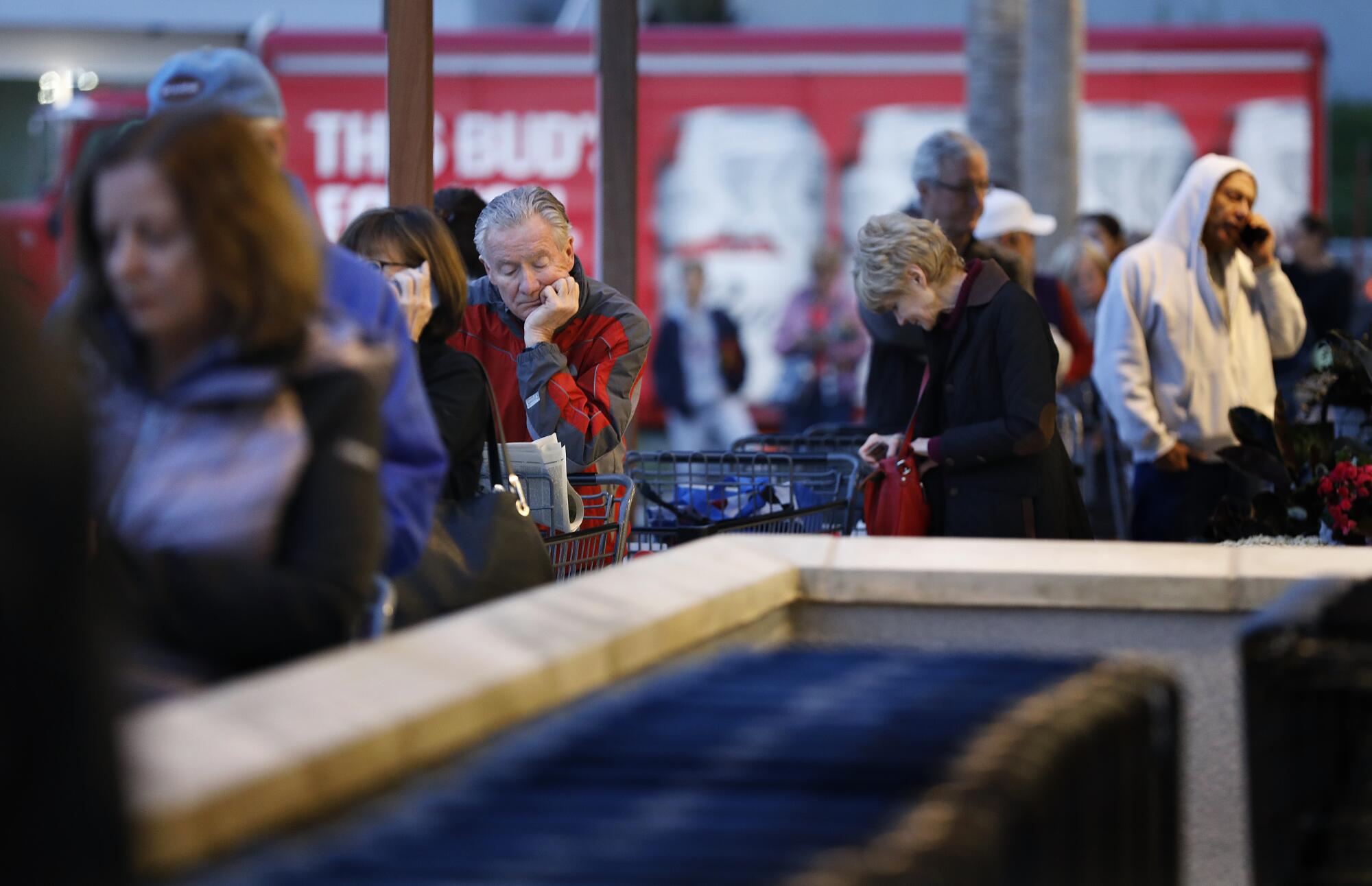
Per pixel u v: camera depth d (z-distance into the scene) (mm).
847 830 3768
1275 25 37469
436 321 8578
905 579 7289
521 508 8523
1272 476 11680
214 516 5363
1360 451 11586
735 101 38281
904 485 11133
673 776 4168
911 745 4312
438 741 4426
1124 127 37719
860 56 38156
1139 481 14922
